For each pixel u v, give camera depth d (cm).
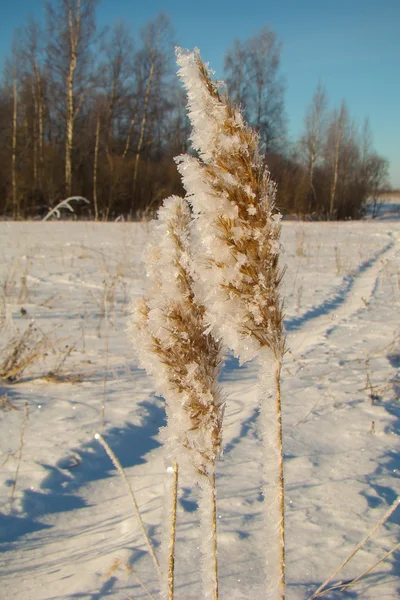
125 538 238
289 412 390
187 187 127
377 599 191
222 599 192
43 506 270
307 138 3691
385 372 476
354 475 291
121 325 655
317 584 201
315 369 494
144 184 3228
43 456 316
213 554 154
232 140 124
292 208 3388
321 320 698
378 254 1397
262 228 127
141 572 214
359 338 604
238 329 132
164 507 173
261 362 140
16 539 243
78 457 318
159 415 396
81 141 3484
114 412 390
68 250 1336
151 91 3672
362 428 357
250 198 126
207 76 126
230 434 350
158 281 147
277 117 4138
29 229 1958
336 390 434
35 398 418
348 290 924
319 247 1420
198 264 133
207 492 155
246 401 411
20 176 2938
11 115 3553
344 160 3678
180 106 4303
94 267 1088
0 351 491
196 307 141
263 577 205
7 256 1223
